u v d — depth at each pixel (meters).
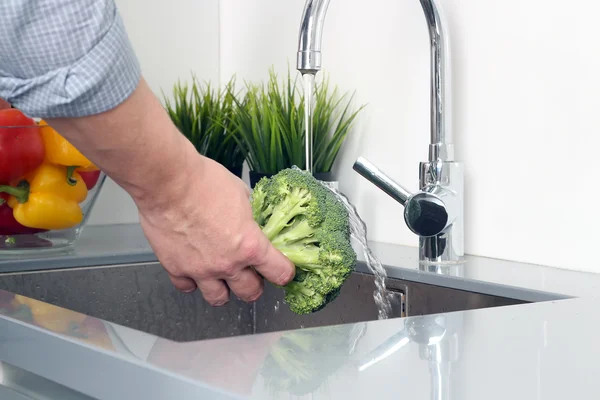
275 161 1.35
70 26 0.65
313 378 0.55
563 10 1.06
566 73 1.07
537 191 1.11
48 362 0.71
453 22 1.21
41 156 1.21
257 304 1.38
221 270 0.87
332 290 0.96
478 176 1.19
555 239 1.09
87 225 1.63
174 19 1.69
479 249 1.20
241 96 1.69
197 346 0.64
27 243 1.27
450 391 0.52
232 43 1.72
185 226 0.84
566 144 1.07
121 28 0.69
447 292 1.05
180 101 1.54
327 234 0.94
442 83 1.11
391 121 1.33
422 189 1.14
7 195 1.22
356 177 1.40
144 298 1.29
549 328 0.71
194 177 0.81
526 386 0.53
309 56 1.03
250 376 0.55
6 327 0.79
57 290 1.20
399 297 1.12
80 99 0.67
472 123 1.19
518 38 1.12
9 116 1.20
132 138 0.73
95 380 0.64
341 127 1.35
